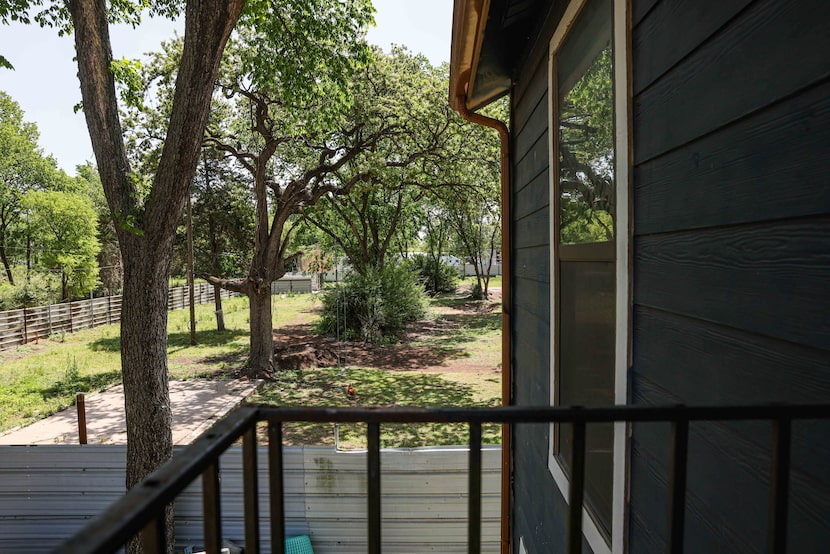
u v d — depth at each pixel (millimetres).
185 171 4844
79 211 25594
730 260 938
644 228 1351
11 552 5285
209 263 19703
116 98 5051
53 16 6785
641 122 1362
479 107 4215
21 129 30812
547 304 2654
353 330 16750
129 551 4133
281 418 747
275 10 7875
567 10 2131
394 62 14453
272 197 13758
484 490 5094
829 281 690
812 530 740
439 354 14367
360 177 12414
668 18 1190
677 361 1160
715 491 995
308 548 4887
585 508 1958
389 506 5102
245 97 12102
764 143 831
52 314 19141
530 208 3164
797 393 759
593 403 1867
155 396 5020
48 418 8719
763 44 831
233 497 4914
